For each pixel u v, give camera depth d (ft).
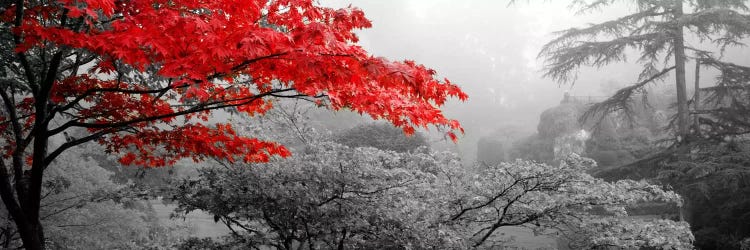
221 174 17.88
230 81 11.46
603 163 70.54
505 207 21.93
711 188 39.37
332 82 9.29
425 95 9.66
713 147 41.50
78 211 28.86
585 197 20.93
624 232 21.21
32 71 12.68
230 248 19.22
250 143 14.28
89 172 33.60
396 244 16.94
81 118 12.90
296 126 20.95
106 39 8.26
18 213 12.12
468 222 22.63
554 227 22.45
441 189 21.74
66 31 8.23
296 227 18.62
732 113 44.93
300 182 17.76
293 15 10.00
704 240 39.99
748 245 34.96
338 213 17.80
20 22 11.00
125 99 14.23
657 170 44.19
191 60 8.45
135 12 10.00
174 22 8.16
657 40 44.37
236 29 8.59
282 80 9.75
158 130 14.42
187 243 19.56
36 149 12.25
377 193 18.57
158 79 14.87
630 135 73.10
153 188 18.08
